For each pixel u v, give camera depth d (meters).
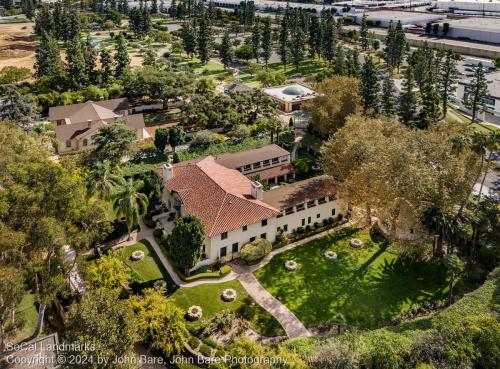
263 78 144.00
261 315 52.91
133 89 123.00
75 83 132.88
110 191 63.34
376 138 67.25
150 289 50.22
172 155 94.25
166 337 45.66
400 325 49.81
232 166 80.88
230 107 108.00
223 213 61.53
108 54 141.38
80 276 52.72
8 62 175.38
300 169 86.62
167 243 64.00
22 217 40.28
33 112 107.31
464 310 50.56
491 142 60.50
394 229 64.62
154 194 71.19
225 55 167.38
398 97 131.88
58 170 44.44
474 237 63.59
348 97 95.88
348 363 41.59
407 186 57.56
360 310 54.50
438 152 62.69
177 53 190.75
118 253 61.44
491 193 80.31
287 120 119.44
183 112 110.38
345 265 62.53
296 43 165.50
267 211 64.19
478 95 113.56
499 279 55.91
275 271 60.78
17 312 48.44
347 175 67.12
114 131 85.69
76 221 45.72
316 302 55.53
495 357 43.25
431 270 62.12
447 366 42.44
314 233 69.62
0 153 54.75
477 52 180.88
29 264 39.16
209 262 61.06
